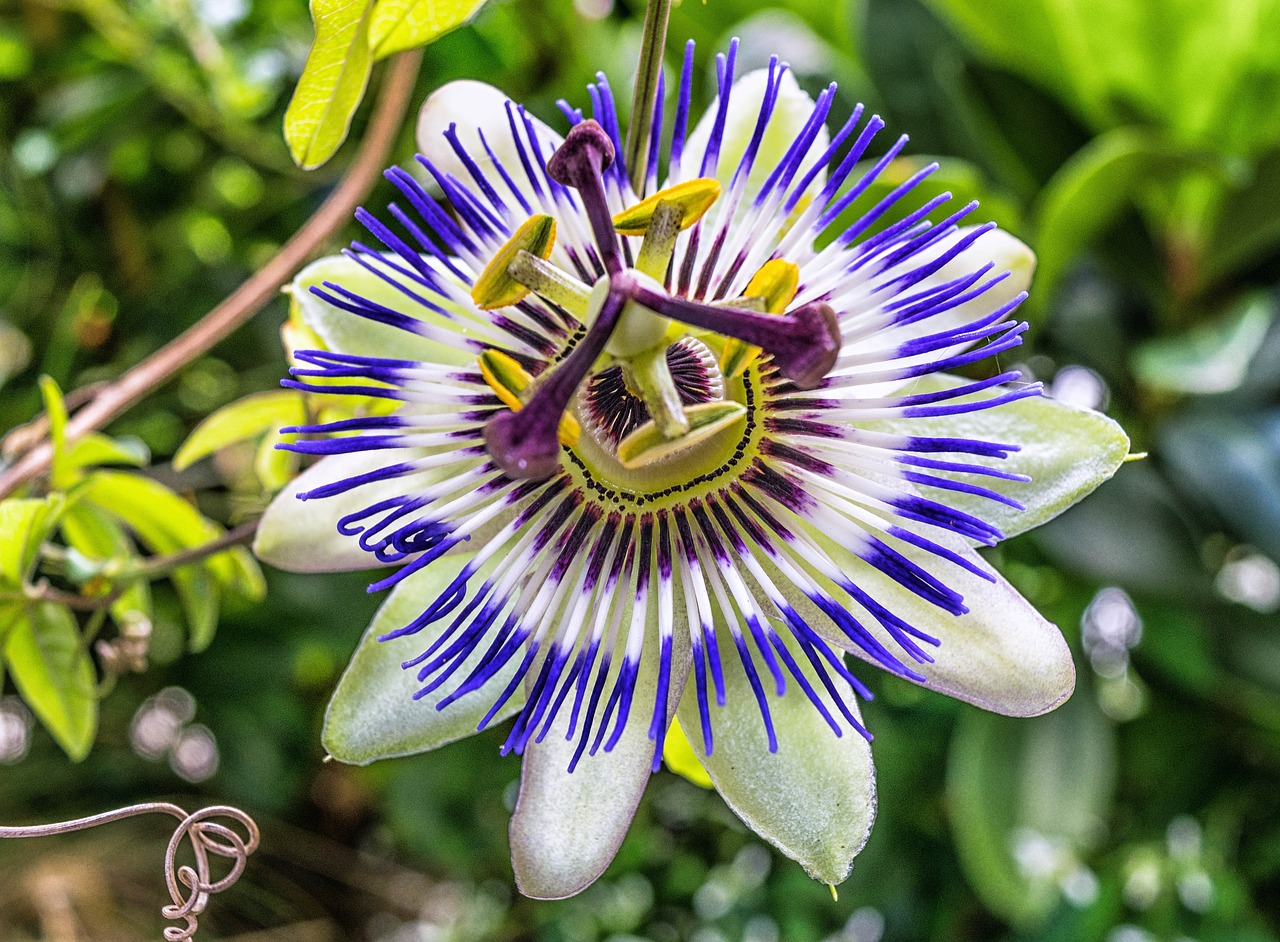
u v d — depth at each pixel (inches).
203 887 5.3
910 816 10.6
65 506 6.6
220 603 11.0
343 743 4.8
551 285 4.6
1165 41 8.7
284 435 4.6
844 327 4.7
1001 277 4.6
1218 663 9.4
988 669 4.7
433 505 4.9
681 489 5.0
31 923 10.5
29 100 10.9
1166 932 10.3
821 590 4.7
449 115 5.1
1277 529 8.5
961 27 9.4
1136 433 9.7
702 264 4.9
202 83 10.4
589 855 4.7
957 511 4.7
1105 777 9.6
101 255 11.2
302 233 7.3
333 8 4.9
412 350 5.1
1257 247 9.2
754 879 12.2
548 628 4.8
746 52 9.1
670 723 5.1
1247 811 10.5
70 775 10.9
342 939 12.4
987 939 10.7
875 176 4.7
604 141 4.5
